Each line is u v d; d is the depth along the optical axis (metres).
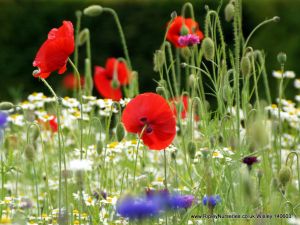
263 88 4.18
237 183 1.96
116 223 1.91
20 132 2.38
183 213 1.87
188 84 2.16
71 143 2.38
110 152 2.11
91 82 2.31
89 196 2.02
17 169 2.07
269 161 2.05
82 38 2.30
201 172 2.03
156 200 1.67
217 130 2.05
